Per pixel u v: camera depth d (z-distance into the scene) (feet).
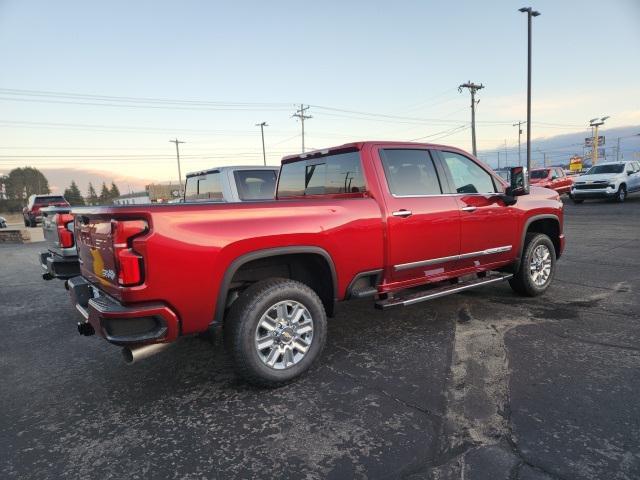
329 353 12.90
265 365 10.52
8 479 7.75
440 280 14.74
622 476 7.11
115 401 10.62
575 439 8.13
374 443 8.36
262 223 10.53
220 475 7.66
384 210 12.89
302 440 8.58
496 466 7.49
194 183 27.94
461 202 14.88
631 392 9.75
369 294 12.80
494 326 14.42
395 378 11.03
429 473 7.41
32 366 13.12
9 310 19.85
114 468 7.99
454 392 10.15
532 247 17.31
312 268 12.43
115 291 9.37
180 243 9.36
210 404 10.24
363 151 13.12
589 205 62.95
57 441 8.95
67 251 15.75
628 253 26.76
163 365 12.66
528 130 86.84
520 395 9.82
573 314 15.33
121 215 8.99
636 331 13.44
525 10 83.97
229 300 11.29
